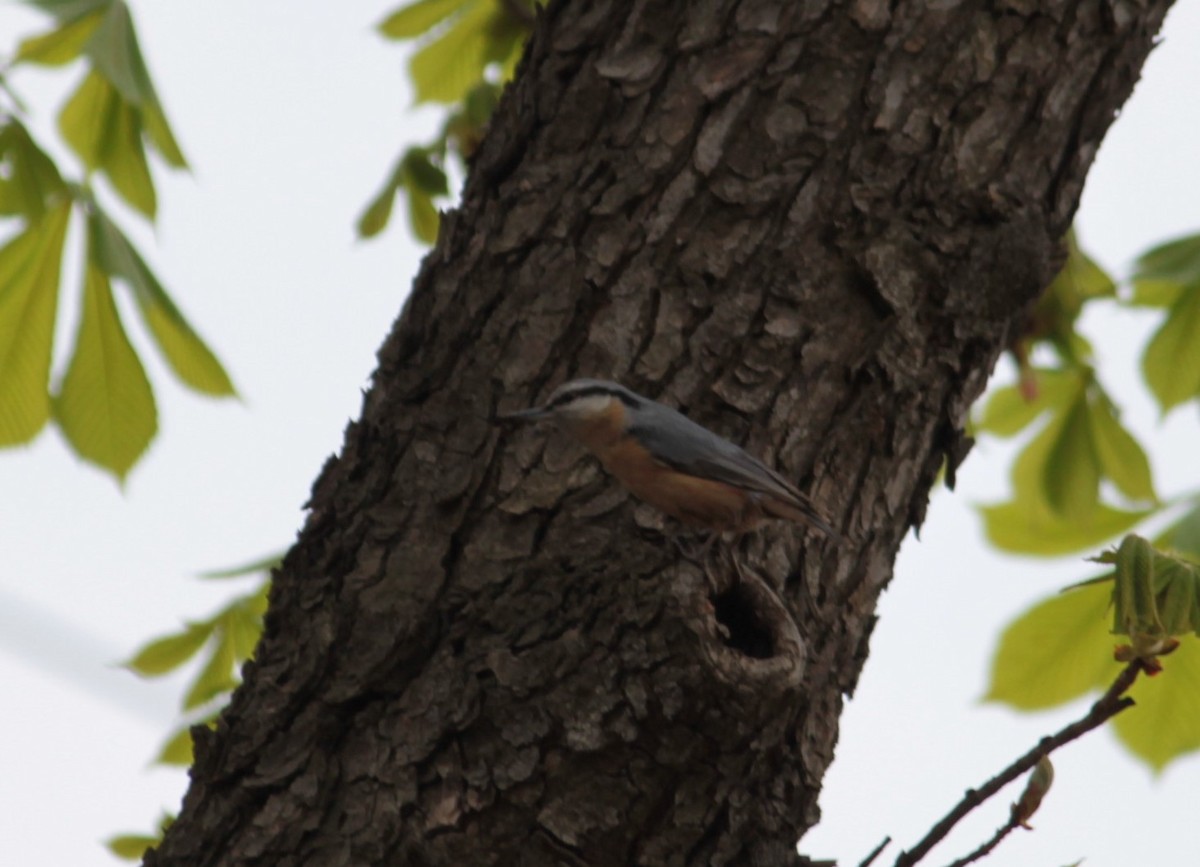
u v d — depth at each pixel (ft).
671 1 23.36
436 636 20.89
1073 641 29.12
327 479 22.80
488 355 22.27
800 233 22.07
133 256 27.63
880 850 18.48
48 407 27.14
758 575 21.18
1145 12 23.84
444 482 21.68
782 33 22.81
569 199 22.74
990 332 22.62
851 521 21.97
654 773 19.53
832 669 21.76
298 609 21.84
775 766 20.25
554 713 19.80
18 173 26.94
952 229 22.26
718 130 22.53
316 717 20.99
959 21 22.76
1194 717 28.53
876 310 22.04
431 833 19.80
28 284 27.02
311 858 20.20
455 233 23.50
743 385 21.65
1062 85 23.00
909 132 22.36
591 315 22.11
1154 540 31.37
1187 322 31.99
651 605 19.85
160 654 28.55
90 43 26.27
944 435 22.81
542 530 21.13
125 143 28.81
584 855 19.58
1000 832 18.61
